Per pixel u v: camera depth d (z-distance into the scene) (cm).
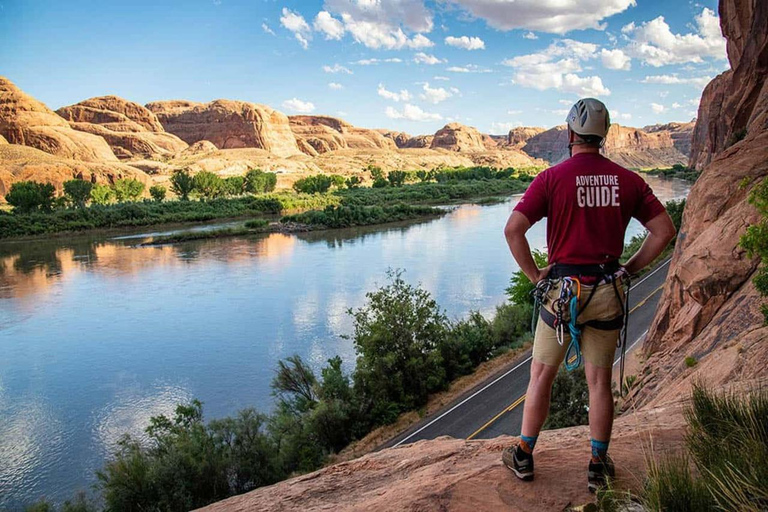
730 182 1828
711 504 232
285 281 5438
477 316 3384
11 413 2786
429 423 2409
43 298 5106
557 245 286
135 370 3294
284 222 10075
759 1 7719
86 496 2047
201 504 1778
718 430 312
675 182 16600
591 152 288
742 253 1426
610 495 260
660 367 1495
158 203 13175
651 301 3578
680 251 2002
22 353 3644
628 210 278
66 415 2748
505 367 2894
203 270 6212
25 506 2017
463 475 310
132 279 5841
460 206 12875
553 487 288
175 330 4016
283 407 2581
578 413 1772
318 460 2184
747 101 7944
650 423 427
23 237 9619
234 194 15688
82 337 3928
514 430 2239
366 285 5109
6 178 15388
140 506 1727
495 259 6056
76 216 10912
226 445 1995
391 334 2648
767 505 228
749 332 939
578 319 280
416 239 7919
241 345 3647
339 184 17312
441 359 2684
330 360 2627
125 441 2034
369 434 2388
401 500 294
